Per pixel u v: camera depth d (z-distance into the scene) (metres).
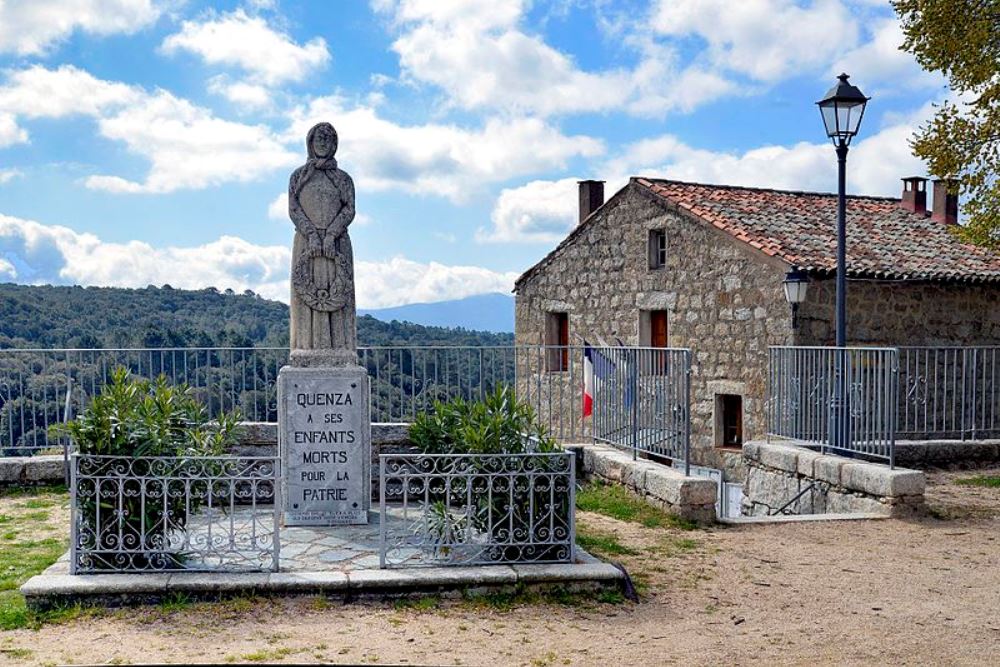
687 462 8.82
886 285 16.02
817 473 10.38
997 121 13.25
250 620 5.58
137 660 4.88
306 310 8.15
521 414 7.01
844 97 11.13
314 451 7.93
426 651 5.12
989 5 12.93
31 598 5.73
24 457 10.38
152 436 6.34
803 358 11.17
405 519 6.47
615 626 5.69
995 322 17.11
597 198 22.86
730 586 6.68
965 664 5.16
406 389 10.67
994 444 12.15
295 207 8.15
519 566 6.35
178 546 6.59
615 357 10.43
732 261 16.83
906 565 7.38
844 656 5.26
